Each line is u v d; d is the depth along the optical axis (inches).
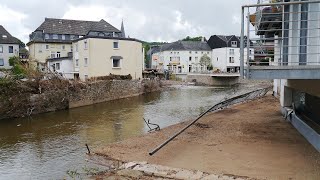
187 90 1658.5
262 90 1196.5
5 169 420.2
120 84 1252.5
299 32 404.8
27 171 408.5
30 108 833.5
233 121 578.2
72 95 971.3
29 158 464.4
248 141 430.9
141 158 375.6
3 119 769.6
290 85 549.0
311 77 339.6
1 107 762.8
